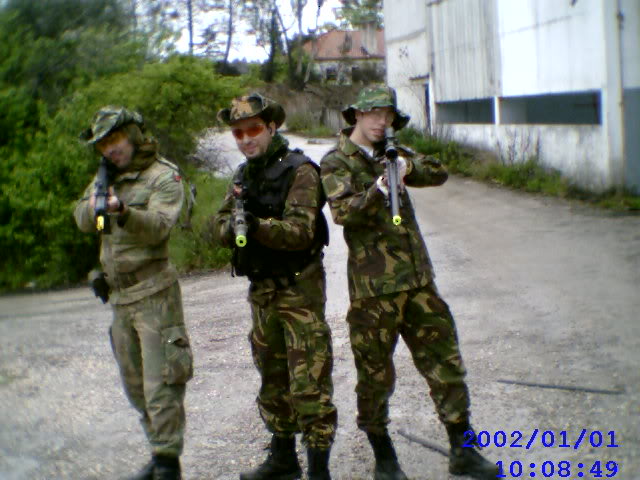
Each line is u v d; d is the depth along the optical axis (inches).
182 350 157.8
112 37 741.9
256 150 156.1
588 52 617.0
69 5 757.9
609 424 179.0
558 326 264.1
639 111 595.8
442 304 156.6
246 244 155.1
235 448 184.5
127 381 164.2
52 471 176.4
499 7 778.2
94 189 153.9
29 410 220.4
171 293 158.9
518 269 368.5
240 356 261.0
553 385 206.1
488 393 204.1
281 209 155.4
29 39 700.0
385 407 157.8
